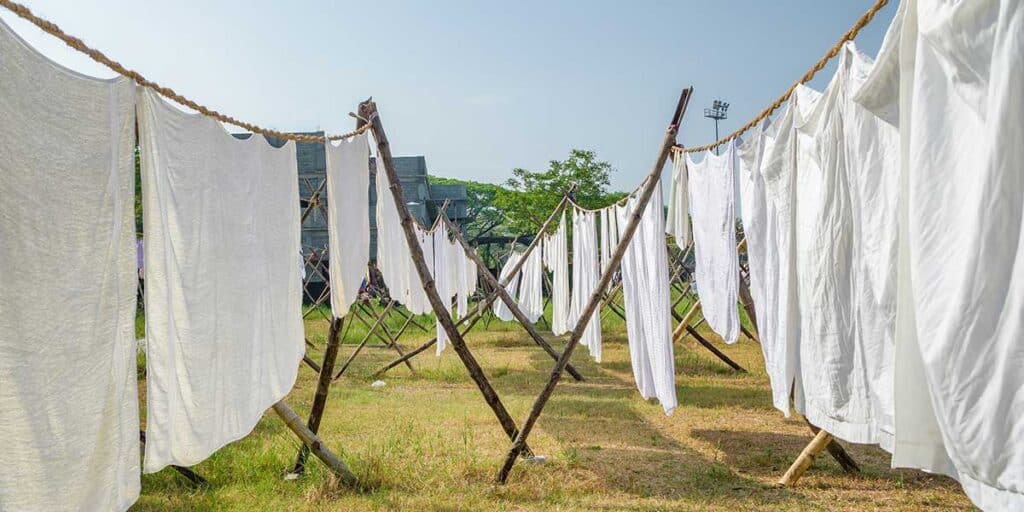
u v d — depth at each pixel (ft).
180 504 15.44
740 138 16.38
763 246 14.32
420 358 46.34
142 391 26.43
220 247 12.07
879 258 9.19
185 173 10.98
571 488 16.63
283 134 14.65
